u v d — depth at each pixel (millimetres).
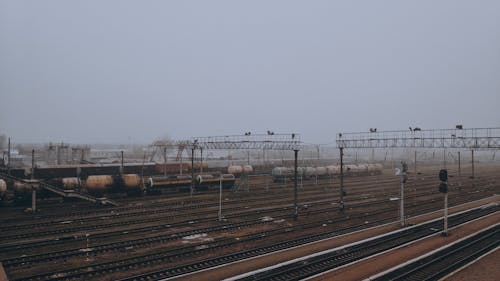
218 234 30016
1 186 40375
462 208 43188
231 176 61375
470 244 26594
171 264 22203
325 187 64812
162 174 70812
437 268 21656
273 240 28172
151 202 47031
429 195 54812
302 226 32906
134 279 19375
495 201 48594
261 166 87250
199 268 21250
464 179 78688
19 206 42344
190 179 57969
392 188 63594
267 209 41438
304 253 24312
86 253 24141
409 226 32562
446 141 32875
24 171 52688
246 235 29281
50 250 24875
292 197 52156
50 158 85938
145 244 26594
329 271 20797
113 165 64500
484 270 21359
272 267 20328
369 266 21750
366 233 30312
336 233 30234
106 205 43188
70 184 46375
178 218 36719
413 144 35031
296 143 37188
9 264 21484
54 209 40938
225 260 22734
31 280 19297
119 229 31438
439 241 27906
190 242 27344
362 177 86062
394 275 20047
